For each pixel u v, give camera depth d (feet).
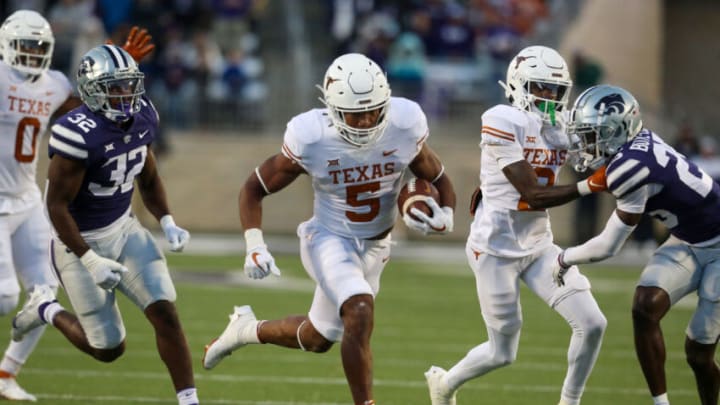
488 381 80.43
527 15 223.10
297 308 111.45
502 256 62.03
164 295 60.54
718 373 62.18
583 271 154.61
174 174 199.11
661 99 227.61
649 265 61.67
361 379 56.34
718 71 227.81
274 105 211.82
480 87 210.18
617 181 58.03
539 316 114.83
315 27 223.92
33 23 69.21
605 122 58.18
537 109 61.26
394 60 207.92
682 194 59.41
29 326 67.72
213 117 210.18
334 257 59.98
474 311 114.83
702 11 227.61
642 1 222.07
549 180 62.23
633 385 79.97
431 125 209.05
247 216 60.03
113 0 207.21
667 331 107.04
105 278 58.08
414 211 58.03
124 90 58.49
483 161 63.26
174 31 210.18
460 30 219.20
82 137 58.39
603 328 60.08
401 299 122.52
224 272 139.54
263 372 82.38
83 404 69.10
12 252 70.49
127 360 85.25
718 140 218.79
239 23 221.25
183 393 60.08
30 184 70.79
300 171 60.34
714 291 60.49
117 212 61.52
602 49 222.28
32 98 69.77
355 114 57.36
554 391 77.05
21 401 69.21
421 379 80.28
